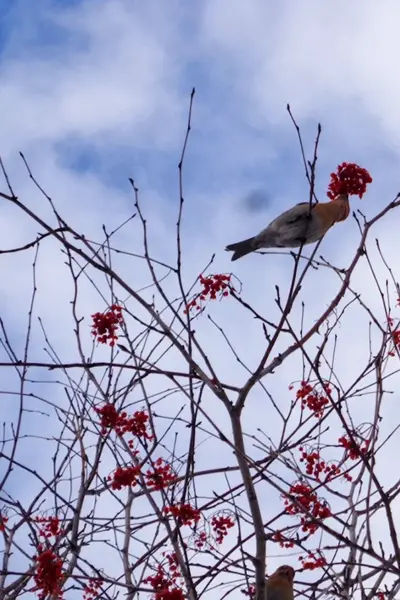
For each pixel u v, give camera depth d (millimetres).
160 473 6793
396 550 5500
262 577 5480
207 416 5875
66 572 6320
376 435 6688
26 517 6707
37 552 6738
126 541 6750
